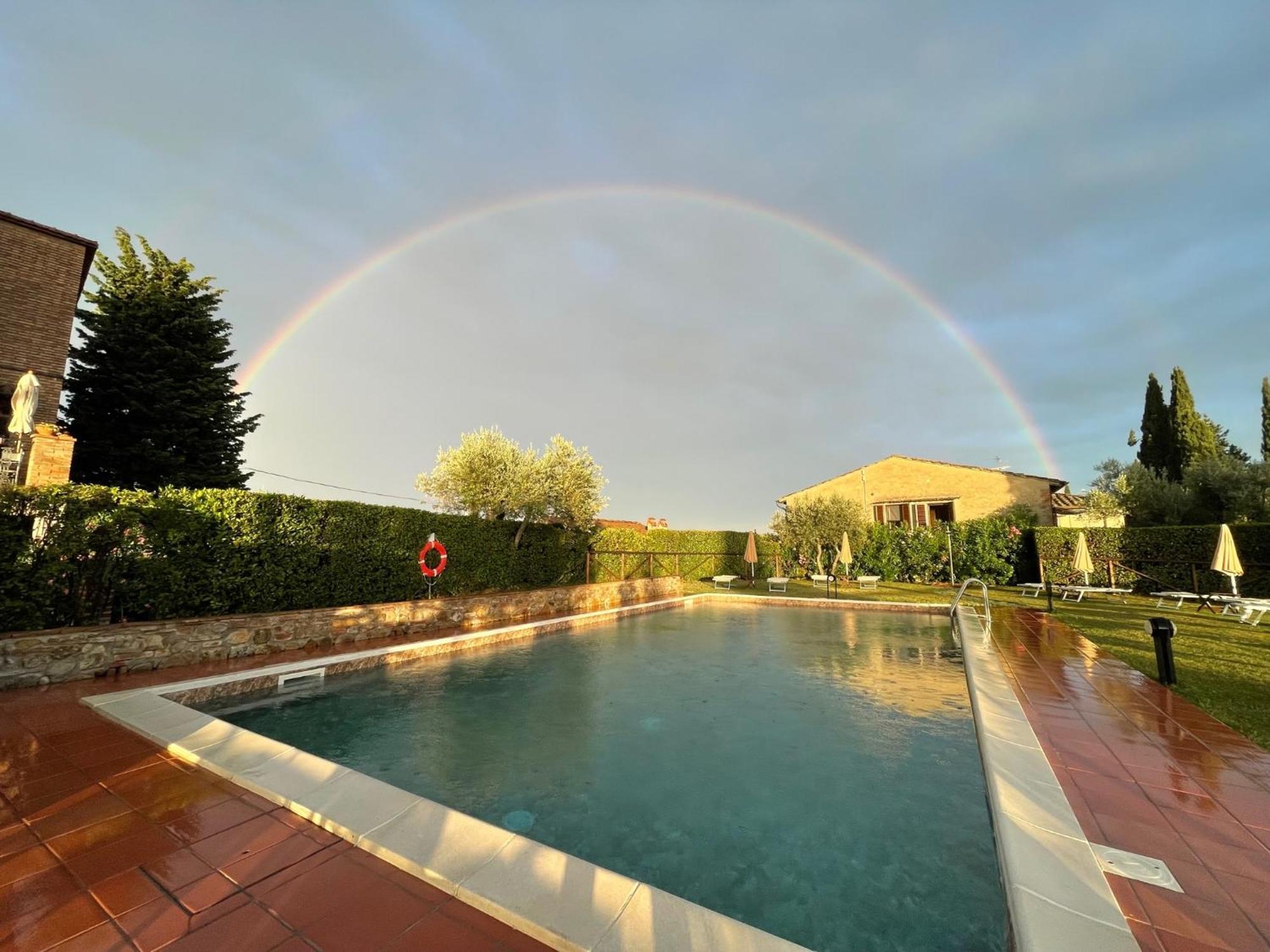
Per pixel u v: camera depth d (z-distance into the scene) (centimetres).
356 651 809
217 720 459
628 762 505
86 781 352
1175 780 358
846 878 327
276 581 846
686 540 2442
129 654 631
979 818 399
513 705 673
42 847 272
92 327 1373
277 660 734
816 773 480
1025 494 2422
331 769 364
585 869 256
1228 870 257
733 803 424
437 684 756
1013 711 509
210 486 1493
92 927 212
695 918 222
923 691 745
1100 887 243
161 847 274
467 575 1273
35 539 598
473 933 215
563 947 206
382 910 228
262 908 227
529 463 1584
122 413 1394
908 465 2706
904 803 423
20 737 428
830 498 2302
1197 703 534
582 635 1184
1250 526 1459
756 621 1398
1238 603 1065
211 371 1526
